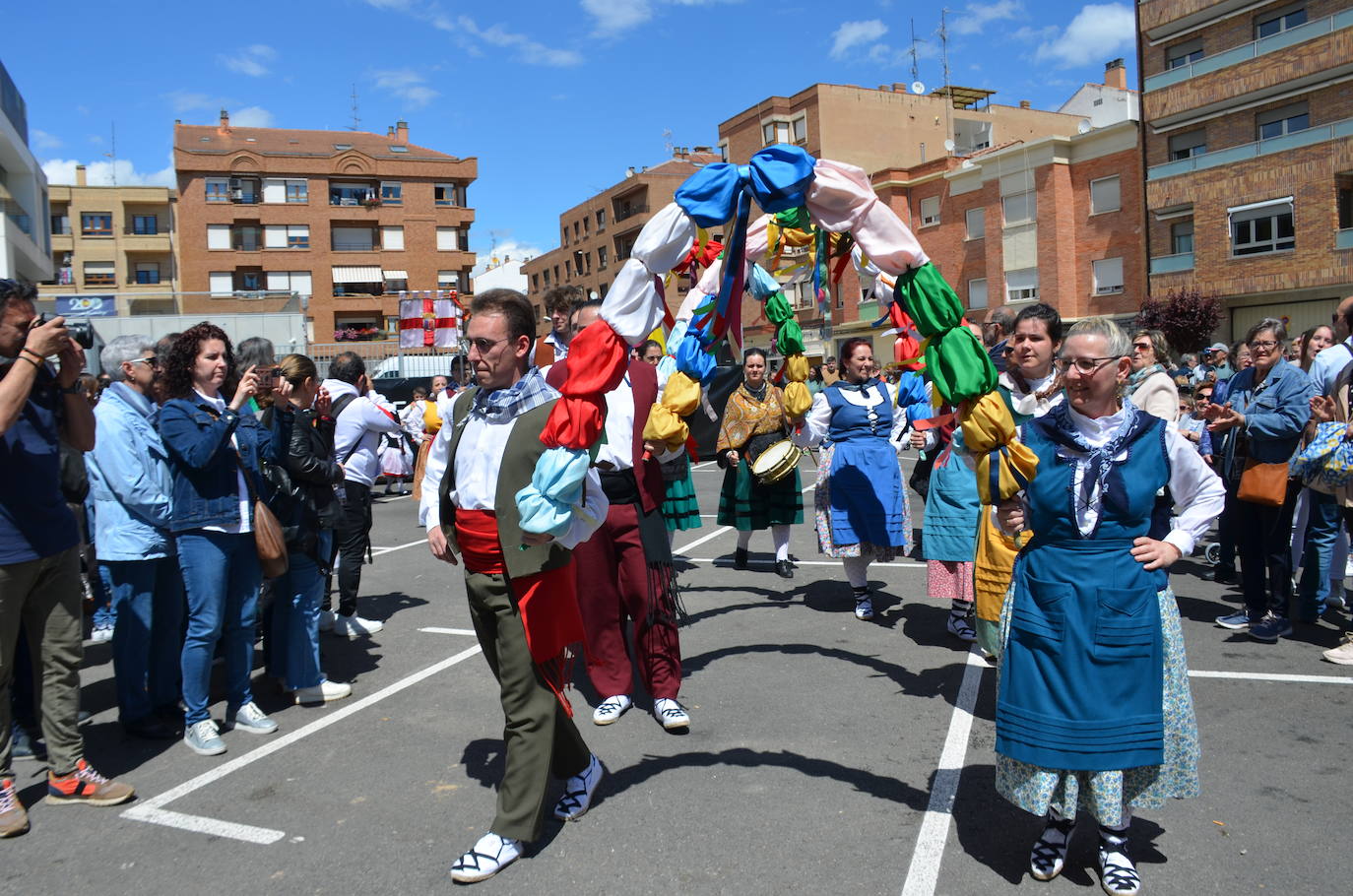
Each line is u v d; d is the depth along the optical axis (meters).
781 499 7.46
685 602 6.82
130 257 52.53
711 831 3.30
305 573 4.85
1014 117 46.66
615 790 3.68
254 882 3.07
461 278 53.16
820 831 3.28
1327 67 23.77
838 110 41.47
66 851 3.33
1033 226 31.72
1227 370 11.38
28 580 3.49
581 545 4.43
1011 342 4.38
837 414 6.12
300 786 3.83
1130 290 29.53
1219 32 26.25
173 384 4.11
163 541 4.38
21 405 3.29
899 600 6.70
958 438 3.29
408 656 5.70
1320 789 3.48
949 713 4.40
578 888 2.96
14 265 25.06
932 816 3.37
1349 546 5.96
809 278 4.99
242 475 4.30
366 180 51.25
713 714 4.50
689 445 4.91
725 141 45.69
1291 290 25.16
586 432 2.96
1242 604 6.21
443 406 5.27
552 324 5.07
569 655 3.52
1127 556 2.78
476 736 4.36
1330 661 4.95
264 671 5.55
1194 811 3.34
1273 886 2.83
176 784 3.88
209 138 52.31
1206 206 26.58
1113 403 2.87
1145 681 2.73
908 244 3.13
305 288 50.31
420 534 10.94
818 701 4.62
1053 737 2.73
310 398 4.86
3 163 28.95
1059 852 2.92
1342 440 4.67
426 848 3.27
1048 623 2.79
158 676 4.64
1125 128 29.19
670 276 4.57
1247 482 5.30
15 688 4.29
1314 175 24.25
